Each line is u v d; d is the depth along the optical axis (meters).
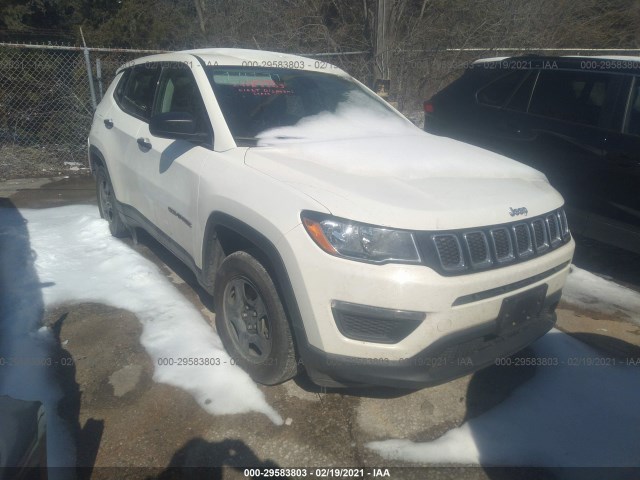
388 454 2.60
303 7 13.41
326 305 2.44
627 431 2.79
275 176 2.81
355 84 4.38
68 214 5.82
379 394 3.02
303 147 3.15
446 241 2.45
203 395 2.94
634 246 4.43
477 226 2.53
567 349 3.53
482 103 5.75
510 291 2.63
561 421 2.85
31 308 3.76
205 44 13.48
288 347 2.76
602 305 4.20
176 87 3.87
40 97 8.51
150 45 11.16
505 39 13.70
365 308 2.38
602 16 15.23
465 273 2.46
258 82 3.72
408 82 11.92
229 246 3.23
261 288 2.80
